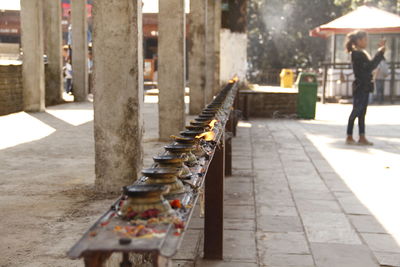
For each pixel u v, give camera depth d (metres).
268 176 8.01
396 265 4.43
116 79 5.86
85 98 20.05
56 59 18.80
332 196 6.80
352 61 11.16
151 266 3.98
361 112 11.16
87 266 1.83
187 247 4.70
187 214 2.30
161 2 9.92
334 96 24.94
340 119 17.25
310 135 12.98
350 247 4.86
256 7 39.44
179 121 10.09
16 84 15.50
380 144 11.43
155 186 2.33
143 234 1.95
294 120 16.89
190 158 3.39
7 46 22.34
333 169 8.60
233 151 10.41
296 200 6.57
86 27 19.98
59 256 4.00
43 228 4.68
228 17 19.45
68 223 4.83
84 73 19.92
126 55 5.82
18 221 4.88
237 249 4.77
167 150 3.40
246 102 17.12
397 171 8.46
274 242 4.97
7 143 9.65
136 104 5.90
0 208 5.31
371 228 5.45
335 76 24.86
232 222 5.61
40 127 12.08
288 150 10.56
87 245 1.87
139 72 5.94
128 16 5.75
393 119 17.06
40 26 15.45
